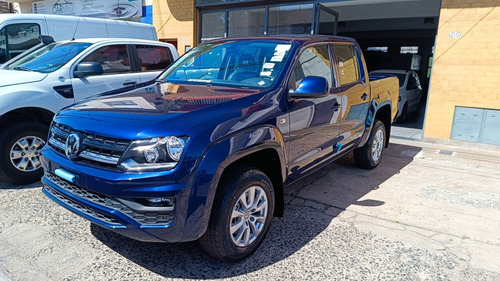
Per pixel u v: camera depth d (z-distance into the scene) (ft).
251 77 12.07
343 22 51.62
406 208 13.99
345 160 20.72
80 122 9.42
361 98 15.96
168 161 8.28
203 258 10.20
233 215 9.41
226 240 9.29
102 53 18.40
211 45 14.58
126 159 8.36
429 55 56.18
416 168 19.52
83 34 24.77
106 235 11.25
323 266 9.89
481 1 22.72
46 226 11.70
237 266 9.83
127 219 8.41
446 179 17.75
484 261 10.37
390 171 18.84
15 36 22.18
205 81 12.72
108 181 8.35
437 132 25.52
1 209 12.87
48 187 10.48
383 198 14.97
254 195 10.07
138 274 9.37
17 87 14.76
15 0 50.29
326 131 13.39
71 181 9.07
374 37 58.18
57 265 9.63
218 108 9.54
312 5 29.37
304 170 12.71
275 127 10.41
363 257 10.39
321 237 11.50
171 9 36.99
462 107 24.40
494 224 12.81
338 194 15.30
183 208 8.36
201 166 8.45
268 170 11.07
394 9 38.75
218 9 34.65
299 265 9.92
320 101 12.79
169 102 10.03
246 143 9.36
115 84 18.25
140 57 20.34
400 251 10.77
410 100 35.91
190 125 8.63
